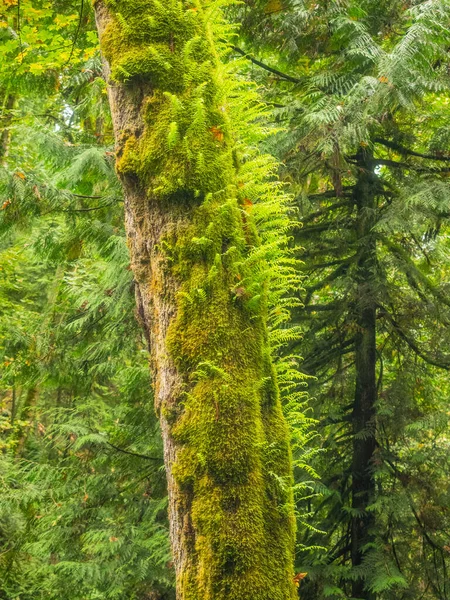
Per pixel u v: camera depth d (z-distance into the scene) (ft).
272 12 19.58
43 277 39.11
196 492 5.63
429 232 20.31
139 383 20.35
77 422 20.59
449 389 25.79
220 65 6.92
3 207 16.33
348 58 18.90
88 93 20.34
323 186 24.50
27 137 17.92
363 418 21.70
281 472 5.89
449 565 21.03
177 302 6.02
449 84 16.28
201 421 5.70
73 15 17.81
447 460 20.36
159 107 6.33
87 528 19.75
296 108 18.54
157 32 6.49
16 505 20.25
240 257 6.21
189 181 6.13
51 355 20.75
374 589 17.70
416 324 22.00
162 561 18.25
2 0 16.92
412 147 23.13
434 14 14.89
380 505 19.26
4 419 32.27
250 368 5.98
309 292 21.84
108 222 19.08
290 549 5.78
